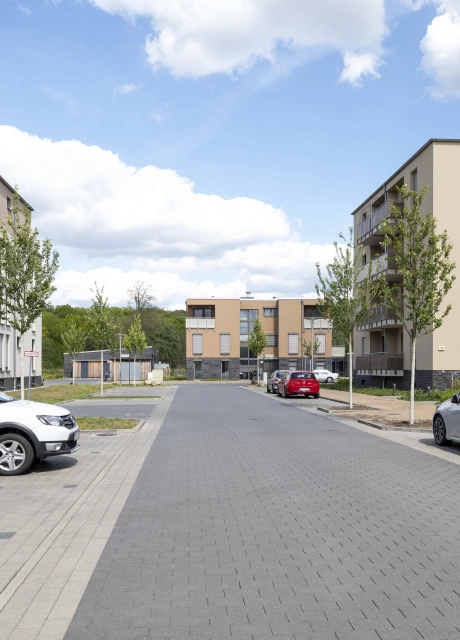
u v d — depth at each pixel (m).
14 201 17.64
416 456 11.18
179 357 89.69
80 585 4.64
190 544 5.70
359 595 4.42
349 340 22.50
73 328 50.50
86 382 58.38
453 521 6.52
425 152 29.03
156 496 7.77
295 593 4.46
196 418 19.12
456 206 27.98
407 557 5.29
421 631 3.83
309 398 30.67
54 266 17.69
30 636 3.77
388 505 7.25
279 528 6.24
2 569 4.99
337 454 11.40
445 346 27.64
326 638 3.74
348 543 5.71
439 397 25.41
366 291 22.77
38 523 6.44
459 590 4.52
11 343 36.88
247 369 64.31
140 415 20.28
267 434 14.68
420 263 16.52
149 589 4.56
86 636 3.77
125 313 99.75
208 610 4.16
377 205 37.56
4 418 9.23
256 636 3.76
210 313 64.50
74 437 9.70
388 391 30.89
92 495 7.84
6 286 17.14
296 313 63.47
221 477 9.07
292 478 8.98
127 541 5.80
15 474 9.22
